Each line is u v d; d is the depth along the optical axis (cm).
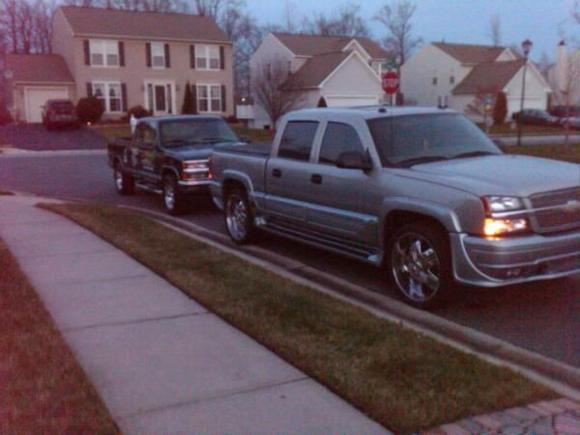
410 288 607
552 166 604
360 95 4544
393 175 610
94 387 414
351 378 416
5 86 4569
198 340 504
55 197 1511
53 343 485
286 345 477
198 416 379
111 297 625
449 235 550
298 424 368
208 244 854
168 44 4400
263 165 818
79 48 4131
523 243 525
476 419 365
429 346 470
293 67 4762
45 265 757
